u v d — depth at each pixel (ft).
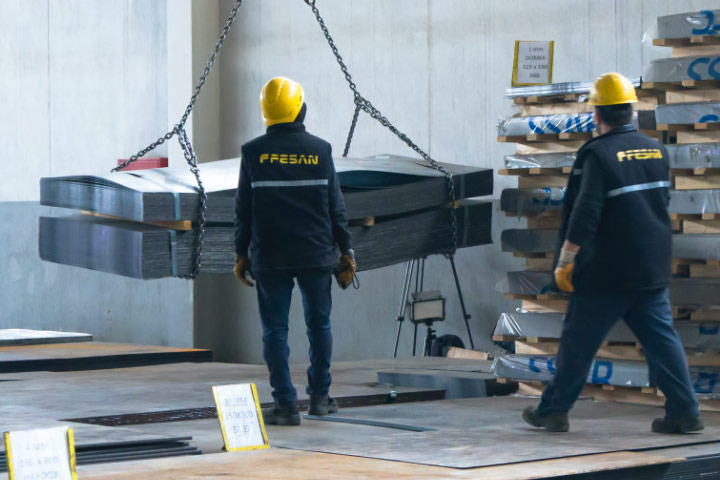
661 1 35.45
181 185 24.80
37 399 26.17
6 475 15.67
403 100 42.47
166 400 25.95
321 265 21.22
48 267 54.54
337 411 23.67
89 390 28.30
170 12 48.55
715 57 24.08
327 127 45.14
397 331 41.68
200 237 24.20
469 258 40.27
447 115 41.09
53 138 55.47
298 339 45.37
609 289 19.30
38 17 55.83
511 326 26.13
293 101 21.39
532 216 26.50
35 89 56.18
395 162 30.37
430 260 41.39
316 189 21.13
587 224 19.10
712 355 23.57
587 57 37.24
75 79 54.08
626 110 19.71
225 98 48.75
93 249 24.84
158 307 49.44
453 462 16.74
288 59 46.42
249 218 21.43
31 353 39.09
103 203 24.59
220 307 48.88
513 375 26.22
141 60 50.62
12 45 57.11
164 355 39.81
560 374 19.94
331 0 44.86
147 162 49.62
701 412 23.31
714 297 23.48
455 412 23.86
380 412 23.91
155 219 23.49
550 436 19.76
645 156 19.53
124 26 51.39
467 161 40.50
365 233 26.58
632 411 23.41
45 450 13.87
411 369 32.04
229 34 48.37
